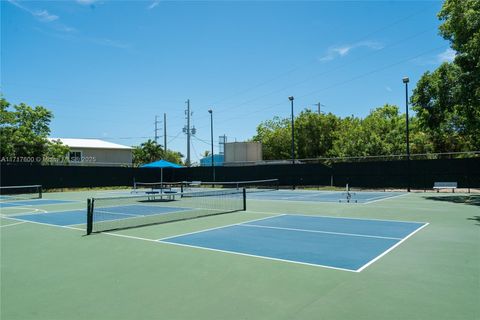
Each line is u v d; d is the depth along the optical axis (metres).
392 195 22.86
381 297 5.05
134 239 9.37
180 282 5.83
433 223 11.45
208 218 13.21
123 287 5.63
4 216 14.45
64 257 7.58
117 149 49.47
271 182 32.97
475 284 5.55
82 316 4.56
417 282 5.68
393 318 4.36
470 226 10.80
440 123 20.86
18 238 9.77
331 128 47.53
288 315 4.49
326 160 34.66
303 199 20.98
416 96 20.81
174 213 14.91
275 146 49.72
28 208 17.61
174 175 39.84
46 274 6.37
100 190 33.81
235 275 6.17
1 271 6.59
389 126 38.38
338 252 7.72
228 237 9.52
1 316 4.59
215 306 4.81
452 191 24.53
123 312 4.66
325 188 29.95
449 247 8.05
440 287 5.43
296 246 8.37
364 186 28.53
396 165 27.14
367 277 5.97
